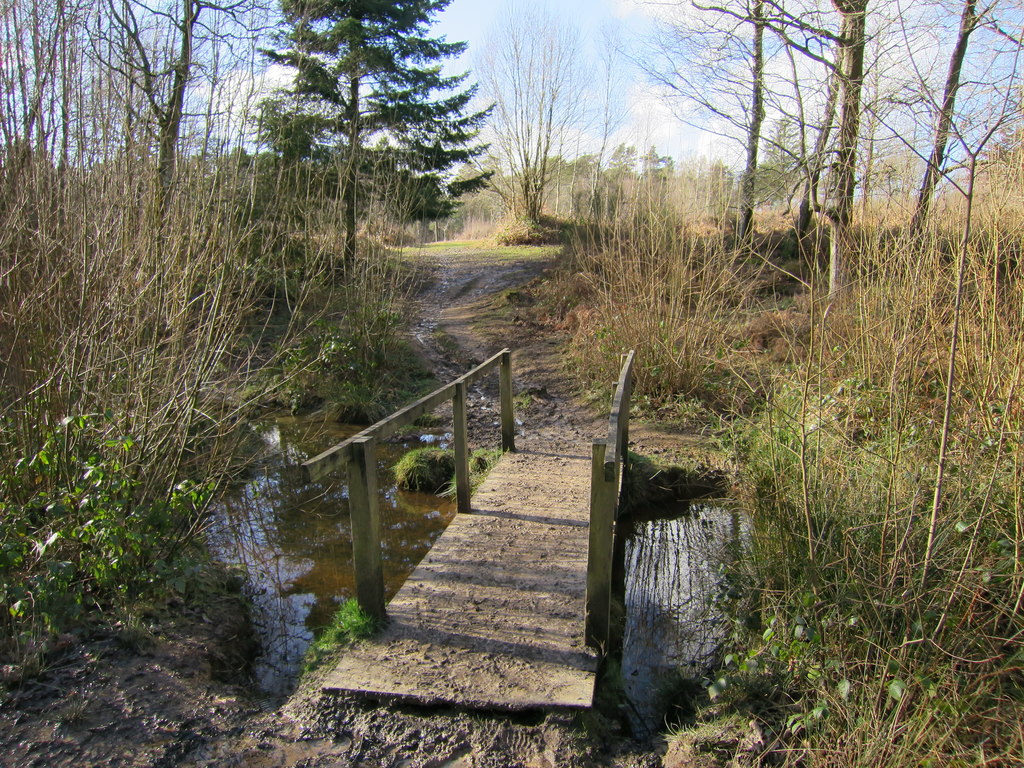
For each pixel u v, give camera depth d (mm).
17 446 4344
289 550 5988
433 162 16984
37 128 4254
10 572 3939
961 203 4820
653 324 9602
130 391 4637
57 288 4348
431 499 7188
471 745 3254
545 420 9648
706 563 5734
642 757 3322
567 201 29031
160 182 4949
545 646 3926
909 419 4465
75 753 3068
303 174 10969
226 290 5371
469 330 13875
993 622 3324
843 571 3779
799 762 3148
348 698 3553
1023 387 3852
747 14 7609
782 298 10664
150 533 4426
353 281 11188
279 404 10531
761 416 6273
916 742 2918
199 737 3248
